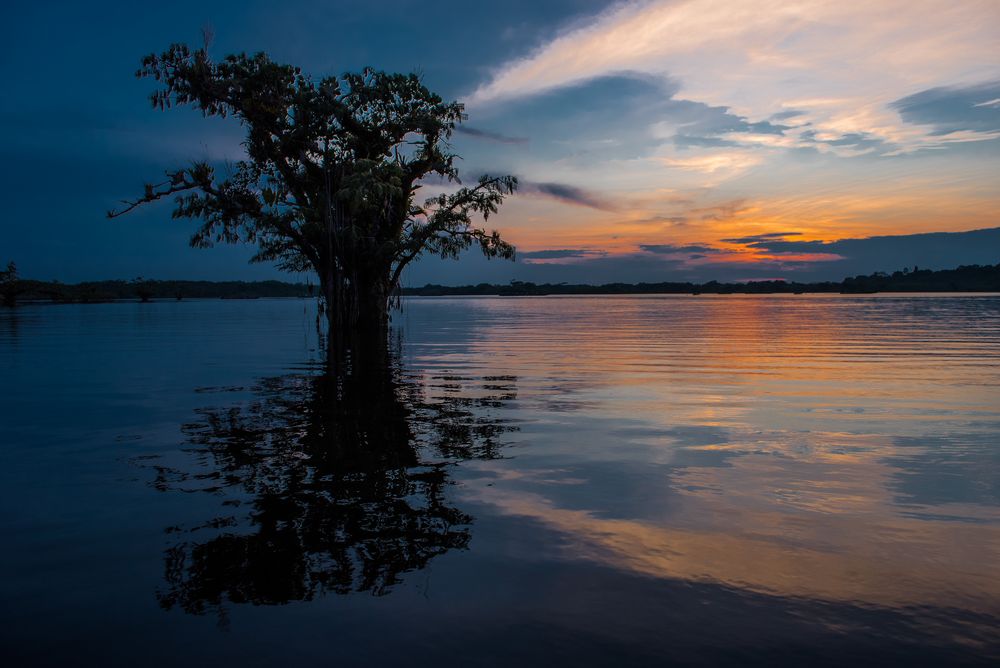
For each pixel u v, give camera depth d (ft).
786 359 60.70
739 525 15.39
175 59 103.24
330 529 15.16
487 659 9.60
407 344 84.07
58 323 147.95
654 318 172.76
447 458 22.40
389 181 111.34
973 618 10.76
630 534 14.80
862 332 103.35
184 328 127.44
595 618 10.84
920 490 18.34
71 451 23.77
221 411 32.83
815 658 9.56
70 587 12.25
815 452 23.31
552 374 49.60
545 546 14.07
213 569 12.98
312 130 110.22
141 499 17.67
